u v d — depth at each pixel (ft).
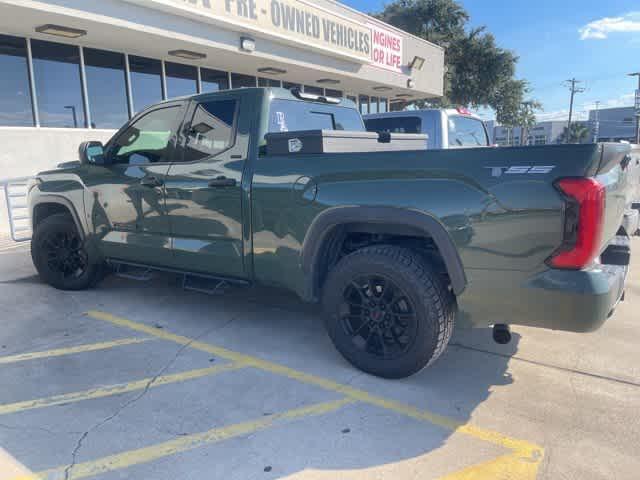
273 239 11.43
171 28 32.45
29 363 11.45
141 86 37.24
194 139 13.01
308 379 10.71
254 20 37.83
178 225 13.16
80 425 8.97
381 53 54.24
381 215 9.73
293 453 8.18
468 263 9.05
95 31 30.48
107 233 14.98
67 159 32.73
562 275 8.34
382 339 10.41
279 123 12.54
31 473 7.69
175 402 9.76
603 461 8.00
